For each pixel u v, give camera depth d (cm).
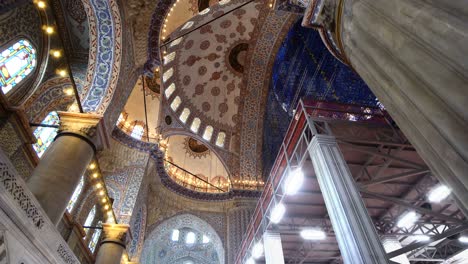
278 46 1964
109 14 806
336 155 611
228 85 2078
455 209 1029
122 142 1491
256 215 1155
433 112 247
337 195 536
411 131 299
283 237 1171
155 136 1650
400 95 302
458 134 222
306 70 1814
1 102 895
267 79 2031
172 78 1812
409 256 1201
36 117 1136
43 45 1146
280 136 2055
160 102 1608
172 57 1744
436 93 246
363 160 801
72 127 717
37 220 496
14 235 434
